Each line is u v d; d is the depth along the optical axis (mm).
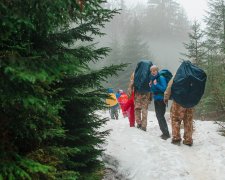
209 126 12031
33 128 4324
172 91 9336
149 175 7875
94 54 5836
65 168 5828
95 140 6559
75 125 6438
